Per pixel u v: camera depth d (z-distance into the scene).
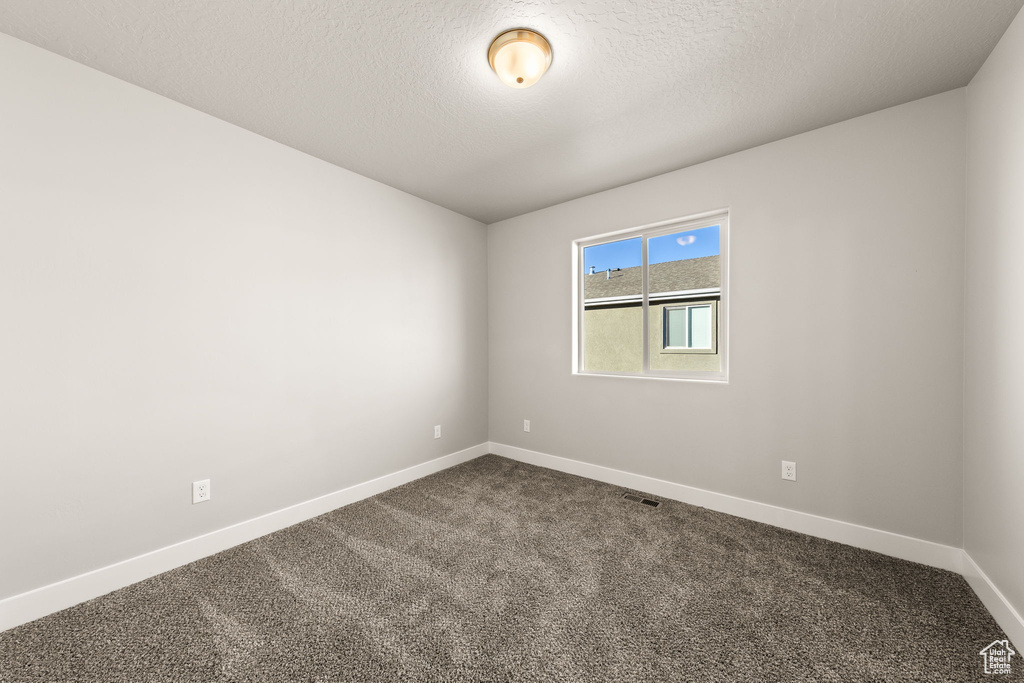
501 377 3.72
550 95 1.84
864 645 1.36
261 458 2.21
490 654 1.33
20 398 1.49
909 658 1.30
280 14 1.37
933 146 1.83
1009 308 1.41
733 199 2.40
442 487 2.91
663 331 3.15
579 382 3.17
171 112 1.87
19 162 1.49
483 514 2.45
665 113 1.99
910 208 1.89
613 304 3.32
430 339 3.23
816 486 2.15
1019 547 1.34
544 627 1.46
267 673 1.25
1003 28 1.42
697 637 1.40
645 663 1.29
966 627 1.44
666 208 2.68
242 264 2.13
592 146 2.32
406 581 1.76
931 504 1.86
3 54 1.46
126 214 1.74
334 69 1.66
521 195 3.10
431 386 3.24
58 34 1.46
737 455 2.41
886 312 1.95
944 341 1.82
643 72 1.68
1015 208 1.37
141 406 1.78
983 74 1.60
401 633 1.43
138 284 1.77
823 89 1.80
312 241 2.45
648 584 1.72
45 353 1.54
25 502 1.50
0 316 1.45
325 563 1.91
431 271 3.25
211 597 1.64
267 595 1.66
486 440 3.82
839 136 2.06
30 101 1.51
